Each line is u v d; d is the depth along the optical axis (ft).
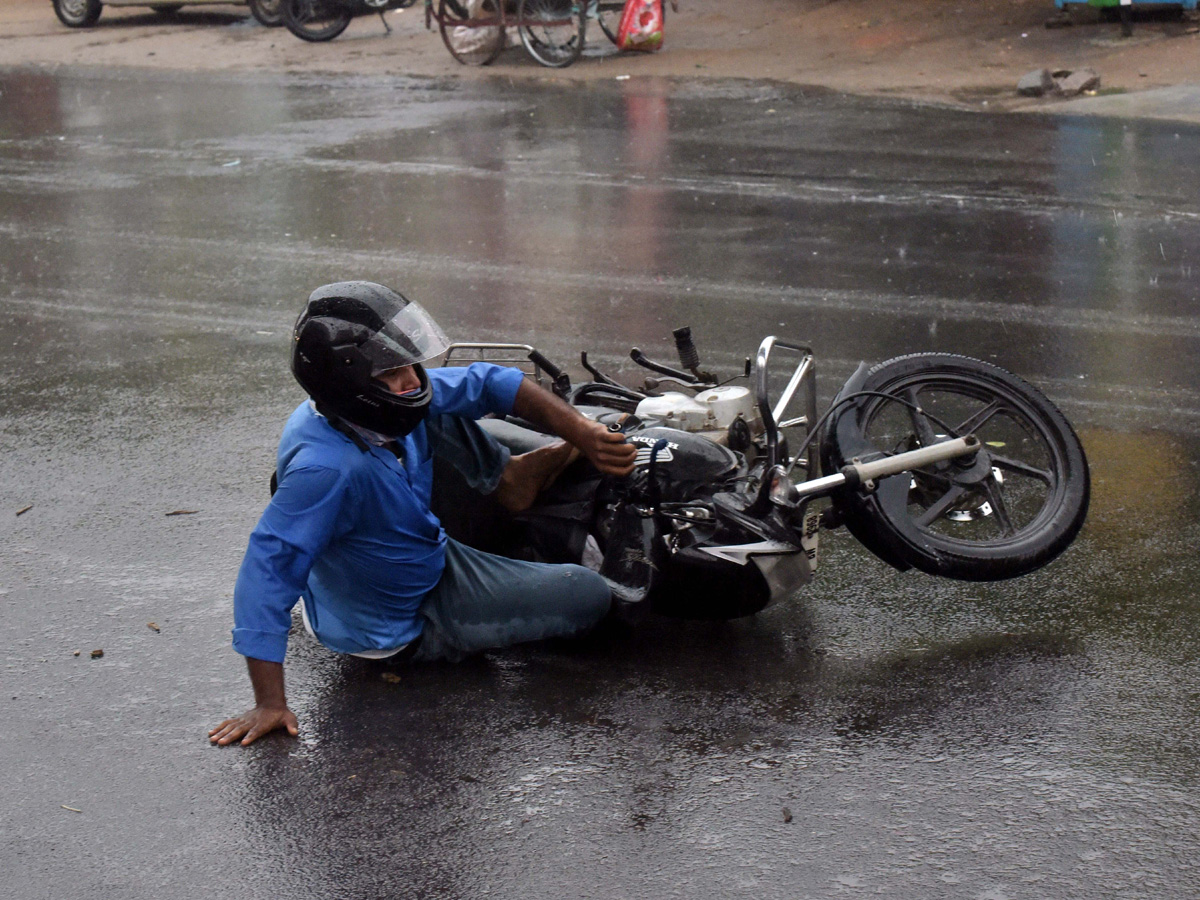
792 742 11.85
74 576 15.64
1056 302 24.29
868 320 23.67
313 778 11.63
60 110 48.52
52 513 17.39
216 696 13.03
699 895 10.00
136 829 11.06
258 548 11.80
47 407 21.26
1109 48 48.42
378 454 12.05
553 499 13.66
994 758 11.51
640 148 38.50
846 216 30.60
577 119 43.06
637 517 13.06
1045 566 14.94
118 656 13.84
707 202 32.32
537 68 52.65
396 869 10.45
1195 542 15.26
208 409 20.98
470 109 45.44
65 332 24.98
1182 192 31.32
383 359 11.48
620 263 27.71
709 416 13.83
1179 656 12.99
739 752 11.75
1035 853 10.30
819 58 51.26
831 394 20.38
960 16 55.47
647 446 12.94
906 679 12.79
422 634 13.24
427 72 53.11
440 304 25.45
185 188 35.94
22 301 26.96
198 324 25.16
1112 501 16.44
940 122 40.37
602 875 10.27
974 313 23.85
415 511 12.44
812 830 10.68
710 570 12.98
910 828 10.65
